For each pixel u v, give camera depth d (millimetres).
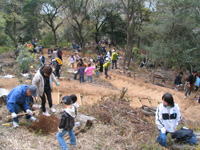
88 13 27109
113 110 5984
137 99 8805
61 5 27281
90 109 6285
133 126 5301
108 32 33156
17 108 4496
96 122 5410
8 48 19641
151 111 6898
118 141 4461
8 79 8586
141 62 23359
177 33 16109
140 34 18438
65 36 34188
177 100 10055
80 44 32469
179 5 15031
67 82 10297
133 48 25484
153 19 19047
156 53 15953
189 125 6402
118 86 12227
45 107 5852
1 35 21062
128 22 18828
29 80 8805
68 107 3711
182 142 4461
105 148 4133
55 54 16672
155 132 5133
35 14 29391
